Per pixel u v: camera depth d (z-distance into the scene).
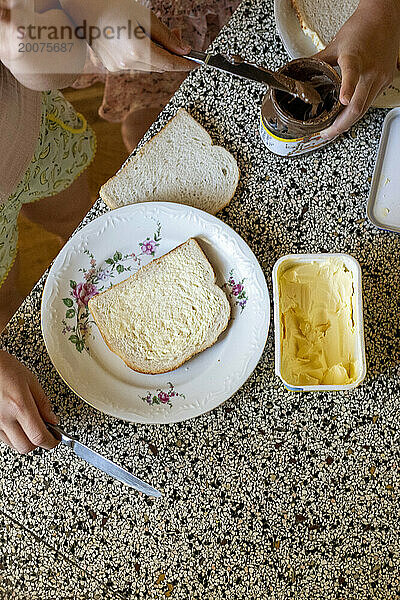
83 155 1.23
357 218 0.94
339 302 0.86
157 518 0.85
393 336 0.90
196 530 0.84
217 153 0.96
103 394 0.87
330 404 0.88
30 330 0.93
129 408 0.86
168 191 0.96
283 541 0.84
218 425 0.88
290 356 0.85
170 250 0.93
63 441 0.86
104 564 0.84
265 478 0.86
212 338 0.88
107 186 0.97
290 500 0.85
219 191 0.95
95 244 0.93
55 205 1.31
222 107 0.99
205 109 0.99
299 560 0.83
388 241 0.93
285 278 0.87
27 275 1.39
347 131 0.96
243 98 0.99
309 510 0.84
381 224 0.92
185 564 0.84
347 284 0.85
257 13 1.02
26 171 1.05
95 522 0.85
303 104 0.87
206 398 0.86
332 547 0.83
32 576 0.84
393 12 0.90
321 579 0.83
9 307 1.37
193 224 0.92
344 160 0.96
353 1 0.98
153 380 0.88
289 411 0.88
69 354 0.89
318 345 0.85
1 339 0.92
